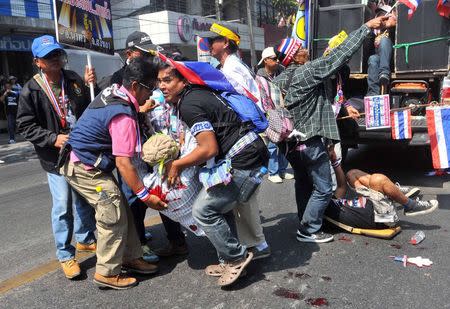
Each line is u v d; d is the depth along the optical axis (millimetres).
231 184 3031
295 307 2912
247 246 3545
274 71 5594
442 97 5453
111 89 3176
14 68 16391
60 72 3562
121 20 22688
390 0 6941
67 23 4172
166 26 21797
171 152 3062
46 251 4180
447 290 3012
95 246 3947
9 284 3473
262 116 3152
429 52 5648
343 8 6301
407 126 4695
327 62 3562
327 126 3670
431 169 6367
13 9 14430
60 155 3205
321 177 3738
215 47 4078
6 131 15867
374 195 3941
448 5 5332
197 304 3027
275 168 6094
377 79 5965
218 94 3068
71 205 3512
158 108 3553
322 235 3926
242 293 3131
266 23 32594
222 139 3025
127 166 3025
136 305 3062
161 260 3779
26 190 6977
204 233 3262
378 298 2955
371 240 3906
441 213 4504
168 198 3133
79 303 3127
